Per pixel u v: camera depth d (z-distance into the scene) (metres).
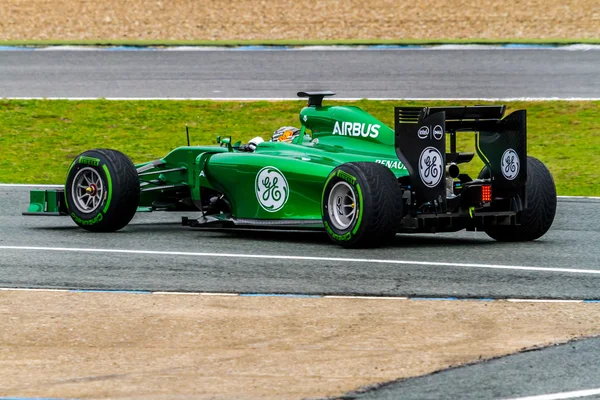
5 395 17.44
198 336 21.19
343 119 34.28
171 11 103.31
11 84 75.44
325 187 31.53
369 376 18.34
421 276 26.86
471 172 52.16
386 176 30.53
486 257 29.83
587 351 19.84
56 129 63.56
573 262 29.00
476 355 19.64
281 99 69.25
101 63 83.31
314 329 21.64
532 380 18.05
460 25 95.44
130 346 20.50
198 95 71.19
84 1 106.81
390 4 102.62
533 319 22.36
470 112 31.48
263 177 34.06
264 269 27.91
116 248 31.73
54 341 20.89
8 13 102.75
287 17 100.25
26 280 26.56
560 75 74.31
